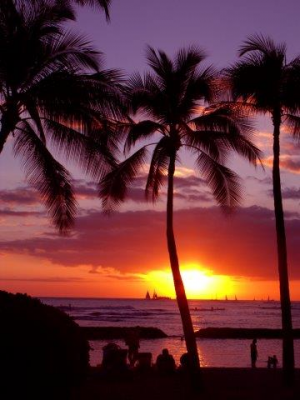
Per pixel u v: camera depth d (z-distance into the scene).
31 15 14.86
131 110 19.62
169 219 19.75
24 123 15.24
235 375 22.55
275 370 24.47
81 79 14.23
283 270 20.08
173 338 76.94
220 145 20.47
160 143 19.73
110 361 19.67
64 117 14.45
